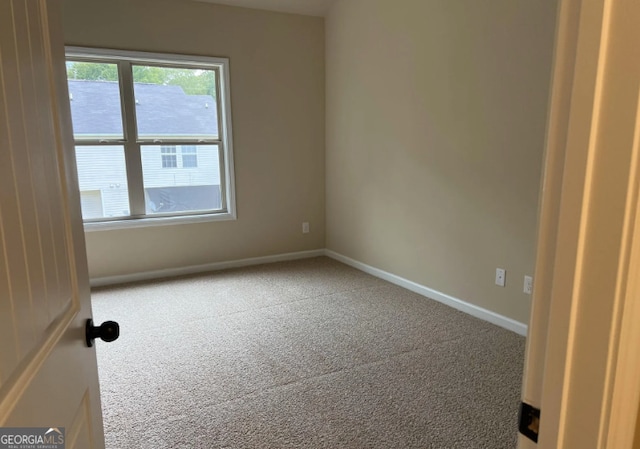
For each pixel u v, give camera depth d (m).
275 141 4.62
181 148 4.29
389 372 2.46
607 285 0.49
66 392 0.80
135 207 4.16
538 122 2.66
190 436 1.92
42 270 0.72
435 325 3.09
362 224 4.40
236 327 3.09
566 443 0.55
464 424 2.00
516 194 2.85
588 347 0.52
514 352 2.68
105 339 1.00
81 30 3.67
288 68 4.56
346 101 4.43
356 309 3.41
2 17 0.60
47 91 0.80
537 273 0.57
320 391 2.27
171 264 4.34
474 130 3.08
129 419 2.04
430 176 3.51
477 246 3.17
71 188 0.92
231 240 4.59
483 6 2.91
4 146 0.58
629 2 0.44
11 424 0.56
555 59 0.52
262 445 1.86
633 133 0.45
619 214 0.47
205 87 4.31
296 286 3.99
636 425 0.55
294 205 4.85
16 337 0.59
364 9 4.00
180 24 4.01
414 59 3.53
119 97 3.96
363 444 1.87
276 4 4.27
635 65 0.45
